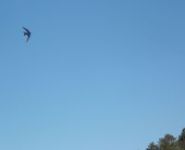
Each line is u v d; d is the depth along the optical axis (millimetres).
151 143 98438
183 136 104750
